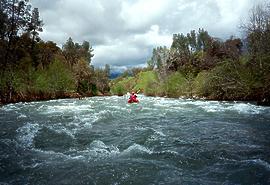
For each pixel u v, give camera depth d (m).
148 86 74.38
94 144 12.39
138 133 14.58
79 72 74.00
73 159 10.14
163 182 7.88
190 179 8.04
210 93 41.97
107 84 91.50
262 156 9.98
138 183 7.89
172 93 55.53
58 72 58.25
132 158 10.06
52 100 48.25
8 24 52.31
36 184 8.05
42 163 9.75
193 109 25.80
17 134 14.62
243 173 8.37
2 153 11.05
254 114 20.61
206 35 77.25
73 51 89.50
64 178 8.39
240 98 35.97
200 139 12.98
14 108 30.69
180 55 71.56
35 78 53.38
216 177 8.16
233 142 12.20
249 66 35.66
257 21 36.16
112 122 18.95
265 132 14.21
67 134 14.48
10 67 49.72
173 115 21.95
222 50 56.00
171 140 12.84
